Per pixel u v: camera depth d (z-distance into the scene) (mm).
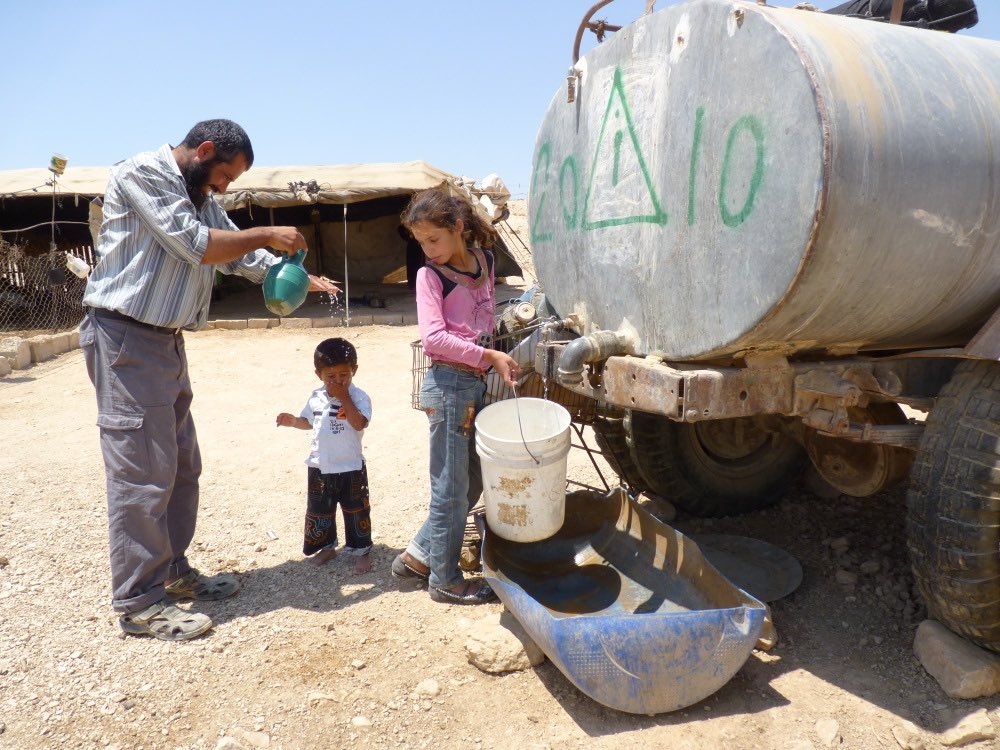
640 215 3355
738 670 3025
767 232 2660
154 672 3340
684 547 3488
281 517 5074
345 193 13953
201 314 3725
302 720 3031
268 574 4273
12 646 3523
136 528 3555
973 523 2850
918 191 2592
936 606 3092
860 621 3566
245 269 4152
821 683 3152
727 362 3162
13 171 16094
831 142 2432
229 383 9141
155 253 3455
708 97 2898
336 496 4227
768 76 2617
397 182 14602
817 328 2842
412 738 2928
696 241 3012
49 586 4094
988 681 3000
